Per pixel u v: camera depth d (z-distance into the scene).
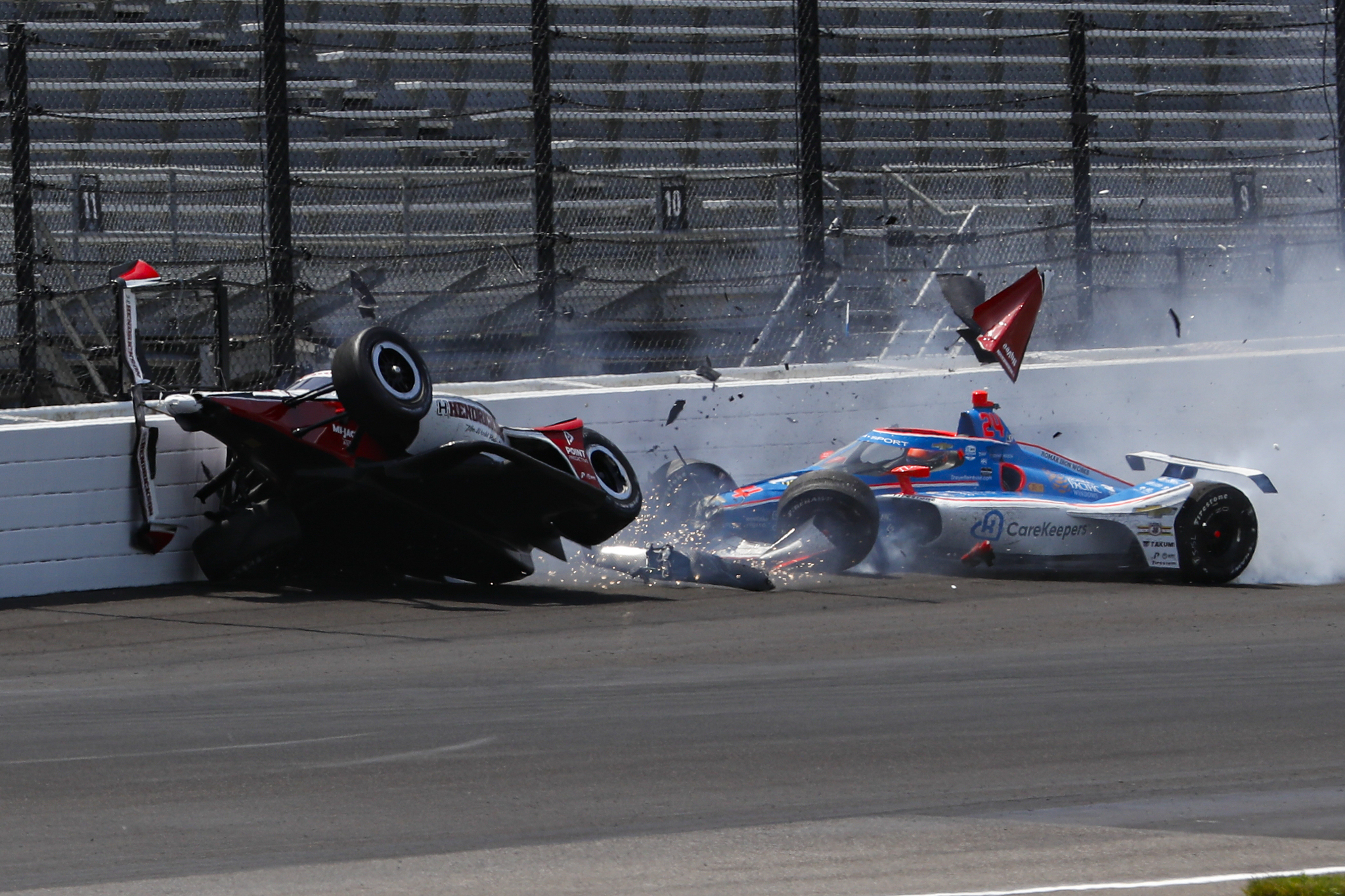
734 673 25.45
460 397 35.81
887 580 36.09
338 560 36.34
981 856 15.53
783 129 80.25
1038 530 37.16
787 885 14.62
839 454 39.28
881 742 20.55
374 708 22.97
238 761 19.84
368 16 77.56
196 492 37.25
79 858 15.90
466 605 33.12
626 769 19.27
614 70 80.44
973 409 39.50
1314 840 16.02
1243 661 26.20
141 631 30.44
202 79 74.44
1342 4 57.53
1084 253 55.62
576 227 72.00
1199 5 90.19
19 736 21.45
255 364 51.41
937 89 80.44
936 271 54.25
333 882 14.97
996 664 26.11
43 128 70.94
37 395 44.66
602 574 37.84
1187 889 14.13
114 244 63.22
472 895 14.52
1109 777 18.73
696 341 60.44
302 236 60.53
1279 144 83.31
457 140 74.00
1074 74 55.00
